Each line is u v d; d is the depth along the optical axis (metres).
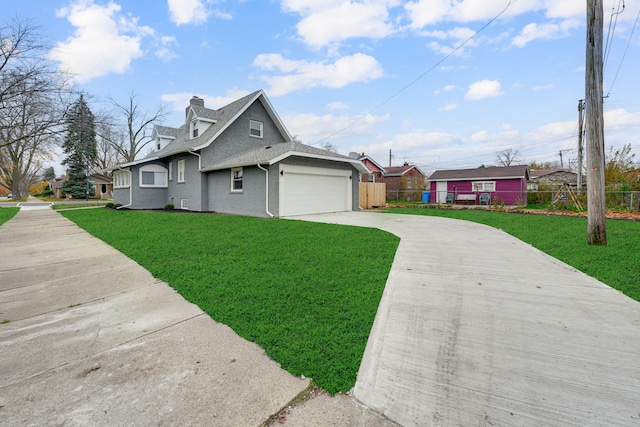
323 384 2.27
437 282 4.38
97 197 44.91
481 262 5.41
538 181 27.62
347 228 9.08
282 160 12.31
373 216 13.12
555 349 2.65
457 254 6.00
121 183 20.22
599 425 1.85
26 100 13.77
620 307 3.44
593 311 3.35
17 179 35.28
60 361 2.62
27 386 2.29
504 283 4.30
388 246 6.63
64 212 16.66
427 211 15.39
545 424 1.87
